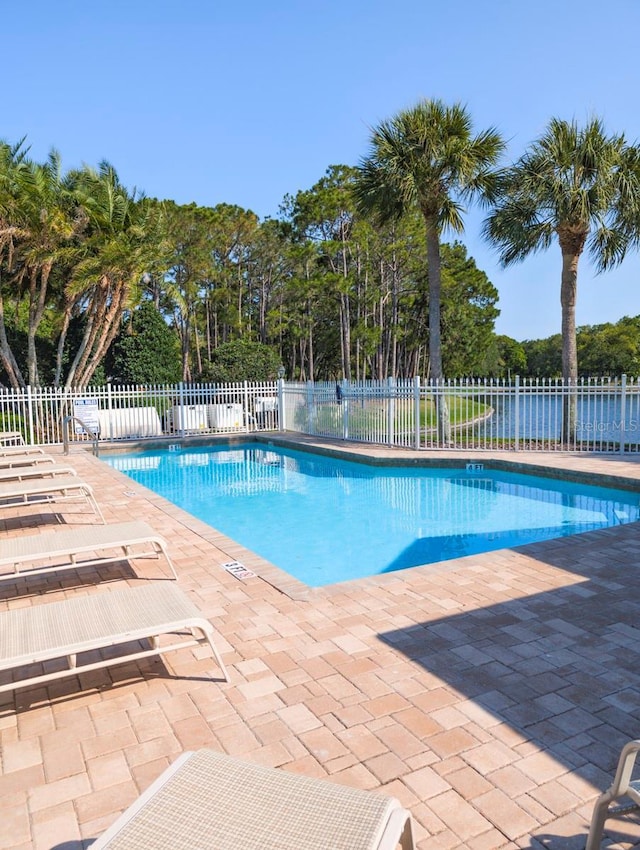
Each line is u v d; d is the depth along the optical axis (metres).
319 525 9.16
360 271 36.34
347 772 2.75
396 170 14.42
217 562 5.99
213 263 34.09
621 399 12.60
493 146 14.66
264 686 3.54
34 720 3.27
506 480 12.02
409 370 50.78
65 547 5.05
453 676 3.60
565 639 4.09
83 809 2.57
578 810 2.49
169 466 14.77
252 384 21.58
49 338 24.61
